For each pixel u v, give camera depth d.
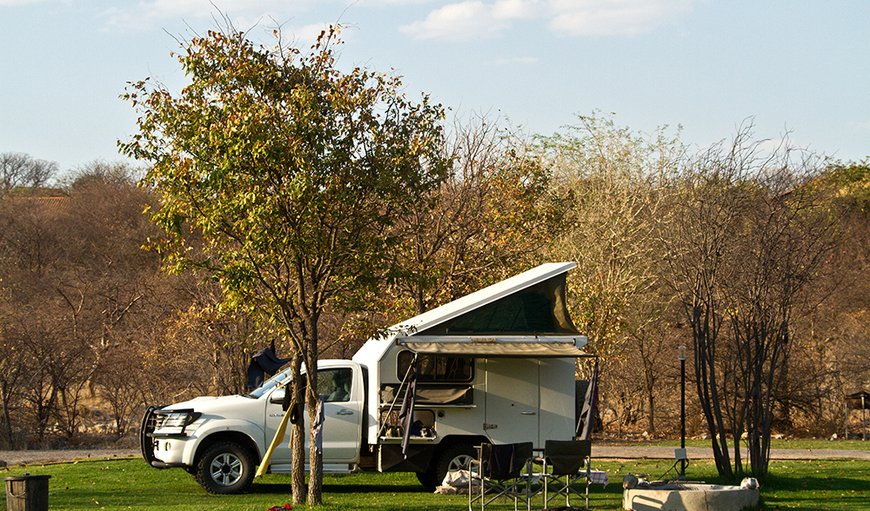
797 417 35.03
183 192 12.98
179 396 29.23
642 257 32.53
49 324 31.19
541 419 16.25
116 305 34.44
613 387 34.59
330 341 28.39
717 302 18.47
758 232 17.23
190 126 12.94
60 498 14.82
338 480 17.91
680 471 18.20
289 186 12.29
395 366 15.98
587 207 33.16
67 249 48.78
